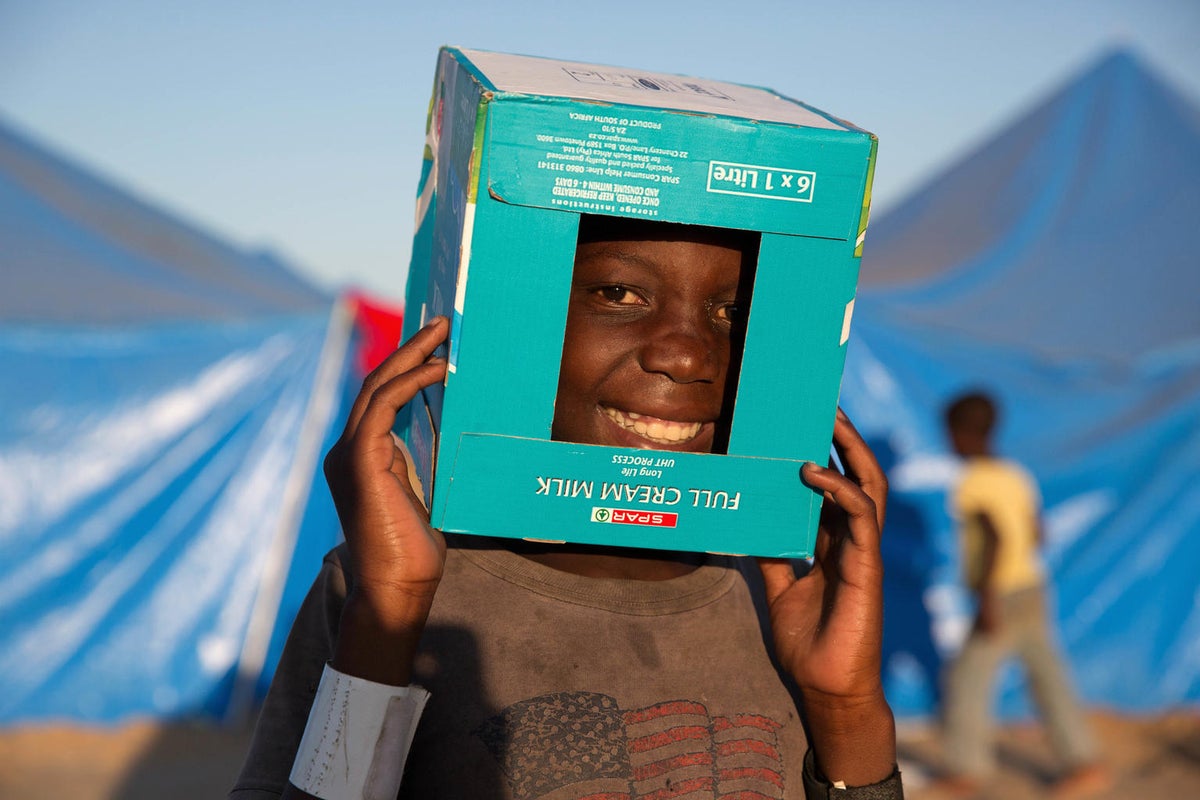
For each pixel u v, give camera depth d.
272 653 6.05
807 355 1.36
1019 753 6.02
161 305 6.27
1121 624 6.59
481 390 1.31
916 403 6.34
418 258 1.72
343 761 1.27
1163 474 6.53
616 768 1.35
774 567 1.57
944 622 6.27
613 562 1.52
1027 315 6.89
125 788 5.10
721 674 1.46
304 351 6.14
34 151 7.81
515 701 1.36
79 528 5.84
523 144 1.26
